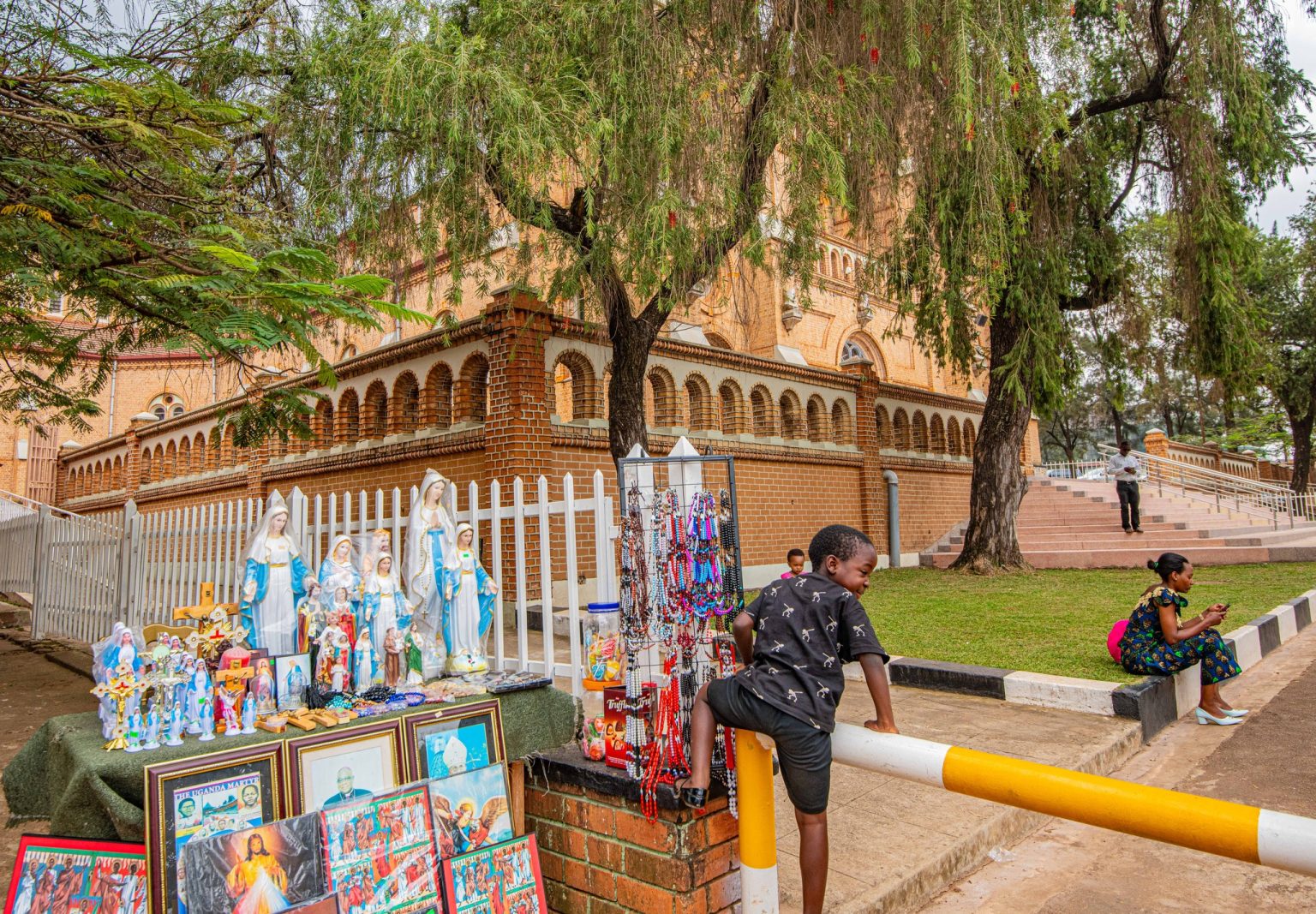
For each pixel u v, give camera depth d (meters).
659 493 3.12
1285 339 24.64
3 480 23.80
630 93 7.40
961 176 9.46
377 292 3.37
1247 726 5.89
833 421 15.14
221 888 2.21
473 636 3.96
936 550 16.70
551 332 10.02
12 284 4.19
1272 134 12.51
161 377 24.75
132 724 2.51
